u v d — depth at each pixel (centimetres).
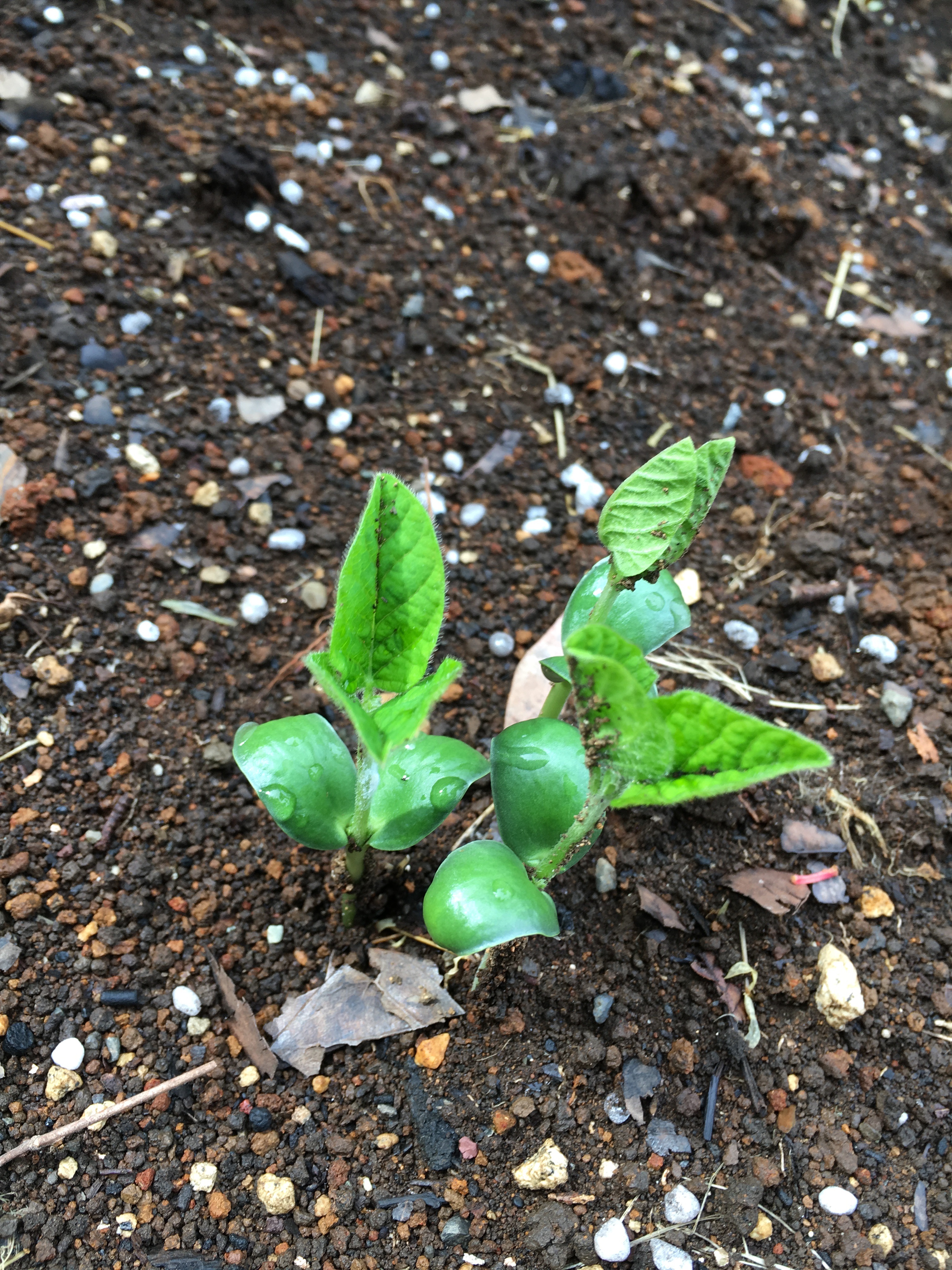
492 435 22
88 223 22
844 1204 14
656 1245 14
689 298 25
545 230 25
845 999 15
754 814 17
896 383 25
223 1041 15
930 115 33
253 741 13
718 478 11
